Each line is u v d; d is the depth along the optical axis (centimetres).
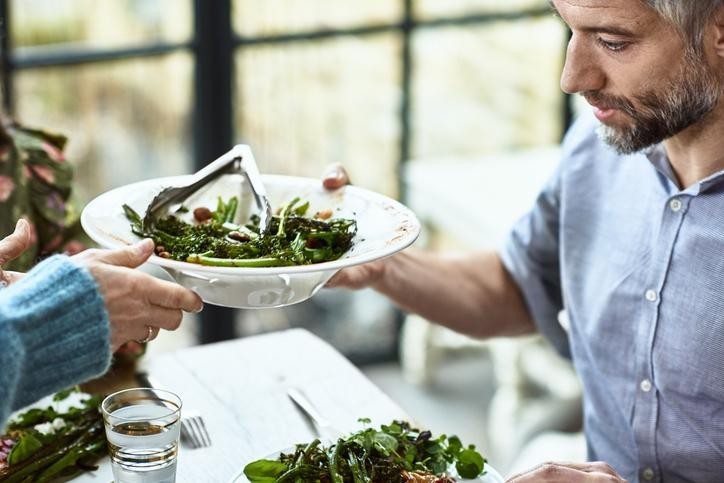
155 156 349
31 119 325
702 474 181
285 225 165
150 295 135
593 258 195
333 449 155
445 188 355
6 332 120
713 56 155
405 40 364
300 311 381
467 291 215
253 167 170
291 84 355
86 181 341
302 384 190
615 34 152
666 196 180
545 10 375
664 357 180
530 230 211
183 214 171
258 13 344
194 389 187
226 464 165
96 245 221
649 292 182
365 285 202
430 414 379
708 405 177
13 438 165
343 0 353
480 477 158
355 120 367
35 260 210
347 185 179
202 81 344
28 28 317
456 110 378
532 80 385
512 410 364
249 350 203
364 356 397
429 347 389
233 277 148
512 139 390
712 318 173
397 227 161
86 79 331
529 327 224
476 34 371
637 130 161
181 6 335
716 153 171
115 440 146
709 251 173
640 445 187
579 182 196
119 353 193
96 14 325
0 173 204
